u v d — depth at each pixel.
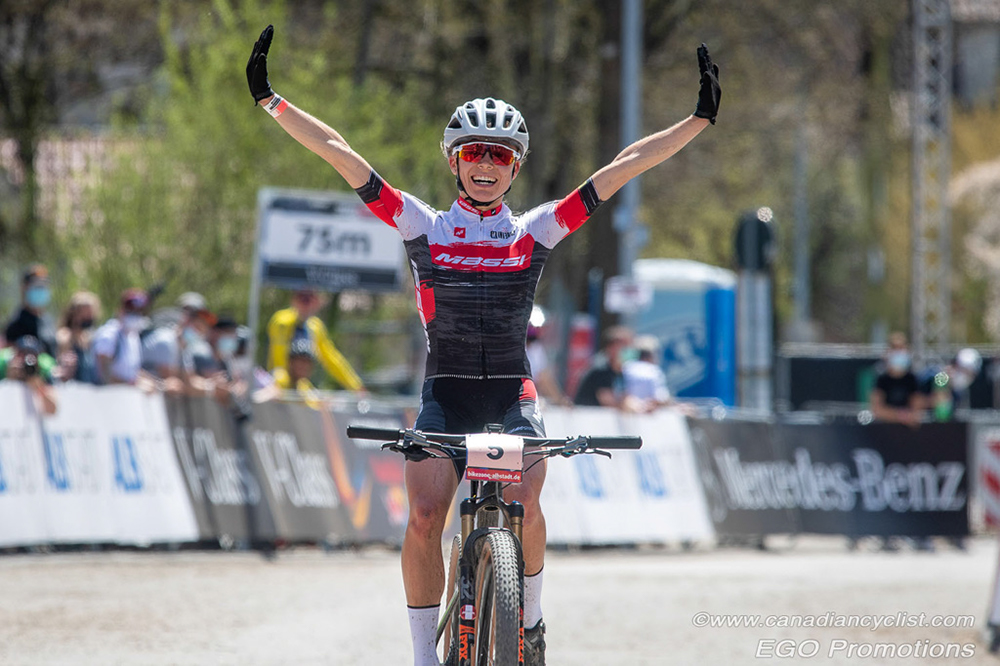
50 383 30.31
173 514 30.98
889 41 83.56
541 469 14.55
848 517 42.44
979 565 36.81
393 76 75.12
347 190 57.22
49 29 69.00
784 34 76.12
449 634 14.78
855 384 74.00
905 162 102.56
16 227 61.97
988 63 121.12
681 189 86.44
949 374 57.09
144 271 52.91
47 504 28.86
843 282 140.62
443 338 14.56
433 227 14.64
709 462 40.81
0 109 66.31
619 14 66.94
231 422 32.75
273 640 21.36
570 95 76.69
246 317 54.47
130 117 62.72
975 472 43.56
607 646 22.08
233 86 56.81
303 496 33.69
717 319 60.47
